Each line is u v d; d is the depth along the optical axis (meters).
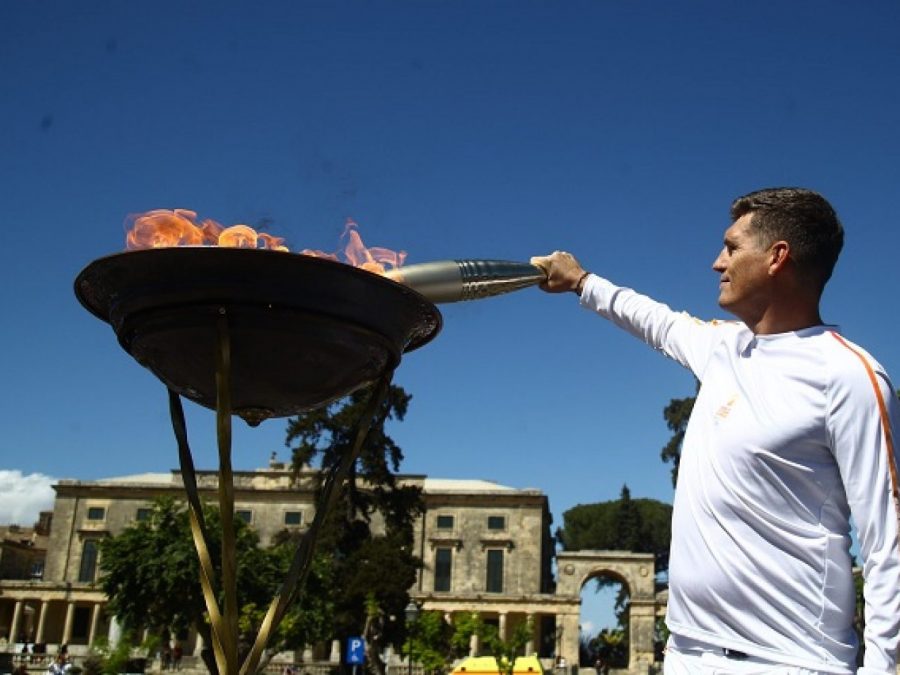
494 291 3.46
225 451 2.76
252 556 46.16
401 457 54.00
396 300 2.97
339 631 50.81
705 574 2.53
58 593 81.00
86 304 3.12
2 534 98.31
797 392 2.51
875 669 2.28
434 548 81.62
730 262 2.81
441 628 57.62
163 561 40.81
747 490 2.50
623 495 112.38
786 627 2.42
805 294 2.72
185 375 2.96
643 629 74.62
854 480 2.41
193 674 56.47
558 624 76.19
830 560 2.45
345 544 52.78
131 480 89.56
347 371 2.98
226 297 2.72
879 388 2.45
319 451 52.72
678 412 64.75
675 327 3.32
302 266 2.72
